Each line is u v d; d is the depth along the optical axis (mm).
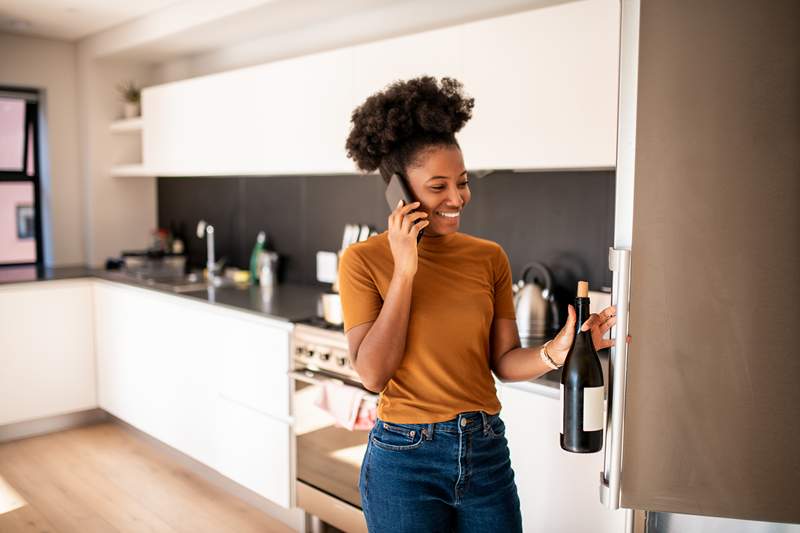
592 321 1352
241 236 4348
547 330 2674
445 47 2604
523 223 2912
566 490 2139
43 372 4172
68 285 4230
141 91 4387
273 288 3838
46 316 4160
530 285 2684
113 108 4734
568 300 2789
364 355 1415
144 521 3205
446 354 1456
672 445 1258
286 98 3254
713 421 1242
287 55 3816
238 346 3223
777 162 1186
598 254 2693
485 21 2473
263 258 3980
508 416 2264
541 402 2172
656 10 1196
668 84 1203
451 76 2594
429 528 1439
